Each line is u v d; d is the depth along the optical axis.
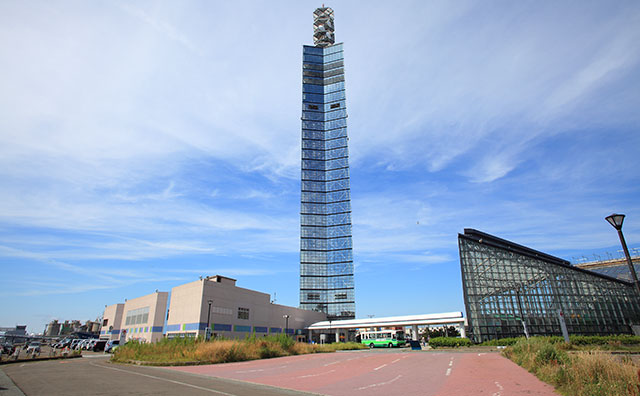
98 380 14.75
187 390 12.09
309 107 119.19
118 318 84.56
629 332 53.66
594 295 55.97
